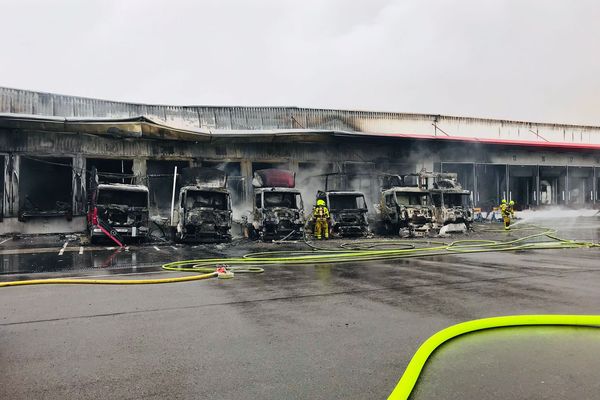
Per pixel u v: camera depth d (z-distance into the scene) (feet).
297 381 8.55
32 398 7.87
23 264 29.48
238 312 14.47
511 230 61.52
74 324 13.08
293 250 39.14
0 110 64.23
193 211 49.37
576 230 58.29
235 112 83.61
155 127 61.93
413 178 79.71
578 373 8.71
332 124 92.38
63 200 73.82
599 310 13.88
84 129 59.62
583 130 118.73
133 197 50.96
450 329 11.38
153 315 14.16
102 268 27.17
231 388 8.25
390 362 9.55
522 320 12.26
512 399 7.54
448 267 25.21
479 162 87.10
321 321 13.14
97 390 8.21
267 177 56.08
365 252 33.73
